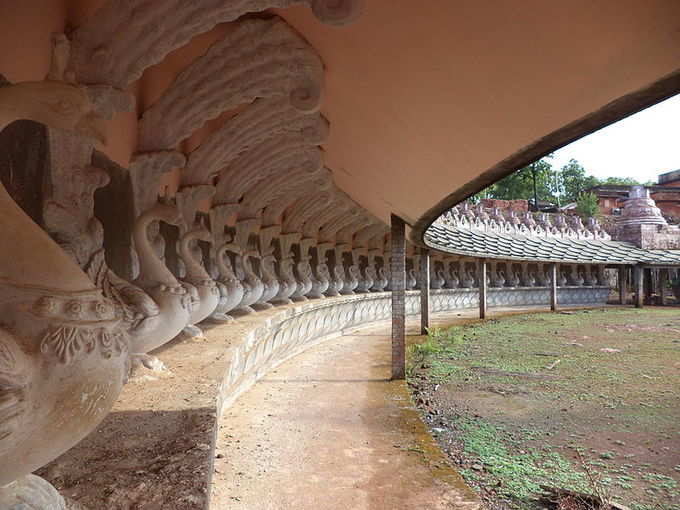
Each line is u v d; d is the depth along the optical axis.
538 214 25.33
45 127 3.52
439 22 2.66
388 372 8.80
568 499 4.14
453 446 5.53
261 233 9.79
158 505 1.87
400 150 4.75
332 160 7.26
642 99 2.52
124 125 4.72
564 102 2.71
